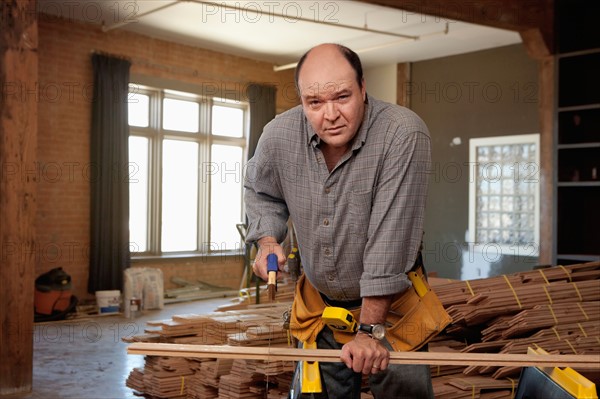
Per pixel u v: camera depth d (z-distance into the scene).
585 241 6.91
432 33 9.62
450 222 10.89
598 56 6.78
